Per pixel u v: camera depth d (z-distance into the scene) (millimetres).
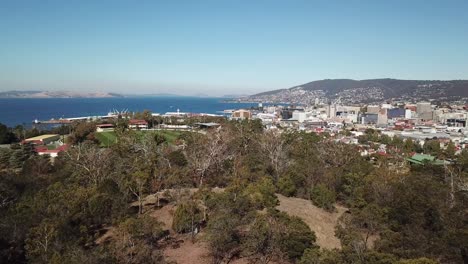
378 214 46125
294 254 35469
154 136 119500
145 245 35938
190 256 37969
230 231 38125
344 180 71812
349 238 37719
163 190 60500
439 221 45156
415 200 49000
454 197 56375
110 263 30875
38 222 40438
